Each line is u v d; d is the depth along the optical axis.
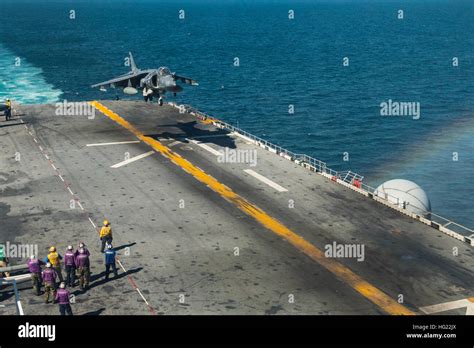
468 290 24.58
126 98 94.56
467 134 73.38
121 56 159.12
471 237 29.98
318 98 97.25
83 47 182.25
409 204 33.22
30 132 49.53
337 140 71.25
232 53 173.50
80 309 23.12
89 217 32.19
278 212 33.00
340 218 32.22
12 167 40.44
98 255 27.92
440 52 172.62
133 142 46.41
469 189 54.50
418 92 103.06
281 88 107.38
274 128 76.75
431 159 63.31
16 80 111.00
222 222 31.56
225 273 26.09
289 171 40.06
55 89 102.81
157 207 33.56
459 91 103.69
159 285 25.06
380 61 150.50
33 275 24.19
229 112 86.00
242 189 36.50
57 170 39.81
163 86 43.19
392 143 70.00
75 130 50.19
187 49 184.88
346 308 23.12
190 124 52.31
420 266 26.72
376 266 26.72
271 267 26.62
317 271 26.25
